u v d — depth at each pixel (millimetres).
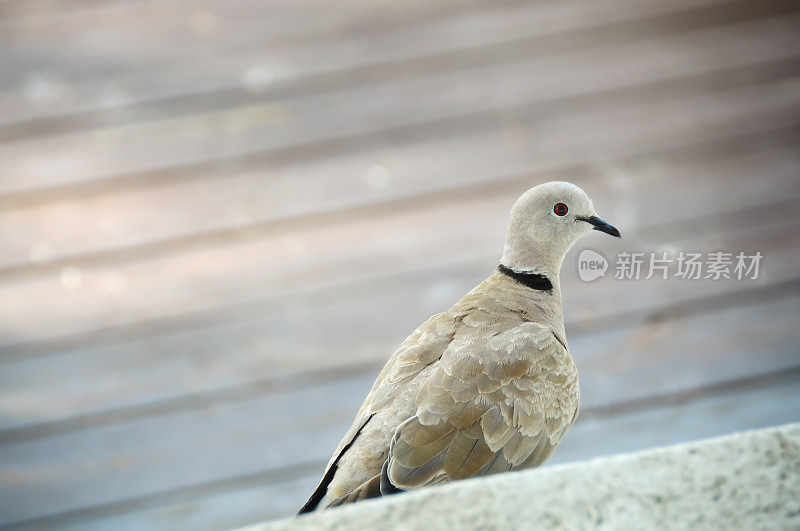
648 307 10281
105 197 11883
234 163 12312
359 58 13578
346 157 12352
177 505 8461
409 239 11320
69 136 12586
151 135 12633
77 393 9570
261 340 10141
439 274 10828
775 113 12523
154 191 11984
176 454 8930
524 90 13070
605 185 11734
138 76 13352
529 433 5504
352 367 9773
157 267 11070
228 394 9539
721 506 2959
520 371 5574
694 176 11781
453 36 13844
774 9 13953
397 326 10219
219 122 12797
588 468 3100
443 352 5734
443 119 12750
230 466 8797
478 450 5277
